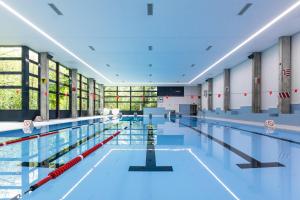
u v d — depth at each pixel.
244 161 3.27
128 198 1.94
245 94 12.16
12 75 9.85
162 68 14.21
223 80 15.98
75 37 8.20
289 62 8.14
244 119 11.36
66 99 14.75
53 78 12.78
